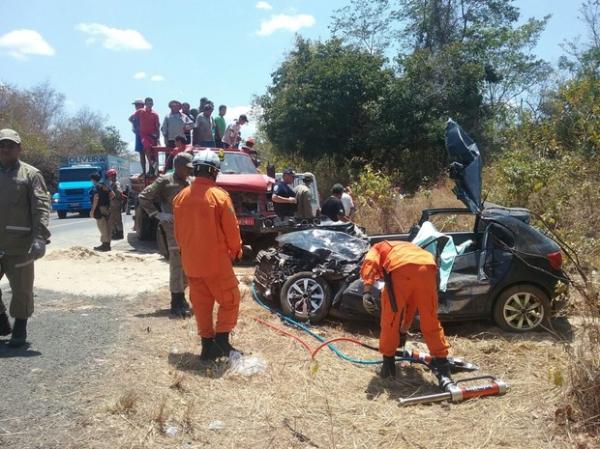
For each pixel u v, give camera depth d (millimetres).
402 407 4191
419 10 25875
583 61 18359
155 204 6352
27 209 4848
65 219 23469
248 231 10086
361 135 21812
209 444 3520
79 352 4953
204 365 4824
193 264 4844
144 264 9578
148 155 13430
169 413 3818
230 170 10992
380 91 21141
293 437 3664
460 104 21500
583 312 5750
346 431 3787
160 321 6105
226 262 4914
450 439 3703
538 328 6191
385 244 4852
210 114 12875
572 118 14219
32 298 5012
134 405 3891
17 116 39688
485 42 23312
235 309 4984
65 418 3684
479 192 6508
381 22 26031
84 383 4262
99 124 64125
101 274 8688
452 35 25766
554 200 10828
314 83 21281
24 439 3393
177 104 12953
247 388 4383
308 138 21797
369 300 6023
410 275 4574
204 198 4824
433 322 4621
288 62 23938
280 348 5391
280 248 7086
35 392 4047
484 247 6297
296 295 6465
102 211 11125
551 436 3711
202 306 4953
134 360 4836
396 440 3686
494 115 22922
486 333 6137
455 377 4891
